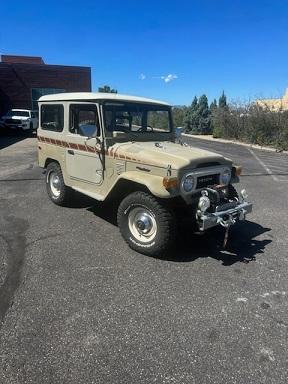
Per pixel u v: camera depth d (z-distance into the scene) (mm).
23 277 4199
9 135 23266
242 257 4941
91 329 3307
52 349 3031
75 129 6066
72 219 6246
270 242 5508
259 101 24406
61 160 6547
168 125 6270
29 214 6477
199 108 32250
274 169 12711
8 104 29438
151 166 4699
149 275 4348
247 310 3689
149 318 3500
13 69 29031
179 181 4531
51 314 3508
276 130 21734
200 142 24016
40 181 9305
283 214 6992
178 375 2799
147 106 5898
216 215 4605
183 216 4793
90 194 5812
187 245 5262
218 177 5113
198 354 3033
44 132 6992
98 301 3760
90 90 31453
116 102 5508
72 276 4262
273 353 3074
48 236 5457
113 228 5855
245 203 5086
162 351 3053
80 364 2879
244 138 24516
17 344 3078
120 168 5184
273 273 4508
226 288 4109
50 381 2707
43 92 30125
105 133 5402
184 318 3520
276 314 3639
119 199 5531
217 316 3570
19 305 3643
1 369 2805
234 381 2762
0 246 5039
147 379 2752
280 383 2758
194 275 4387
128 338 3203
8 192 8055
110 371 2818
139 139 5766
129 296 3873
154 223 4719
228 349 3104
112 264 4598
